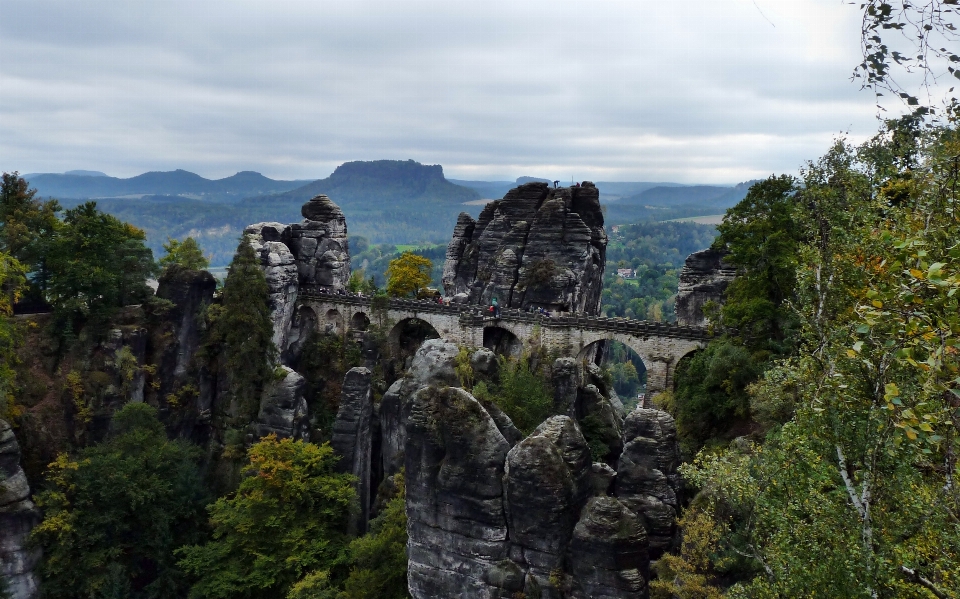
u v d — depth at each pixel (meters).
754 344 56.62
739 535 33.72
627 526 39.12
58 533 59.69
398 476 64.06
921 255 14.48
